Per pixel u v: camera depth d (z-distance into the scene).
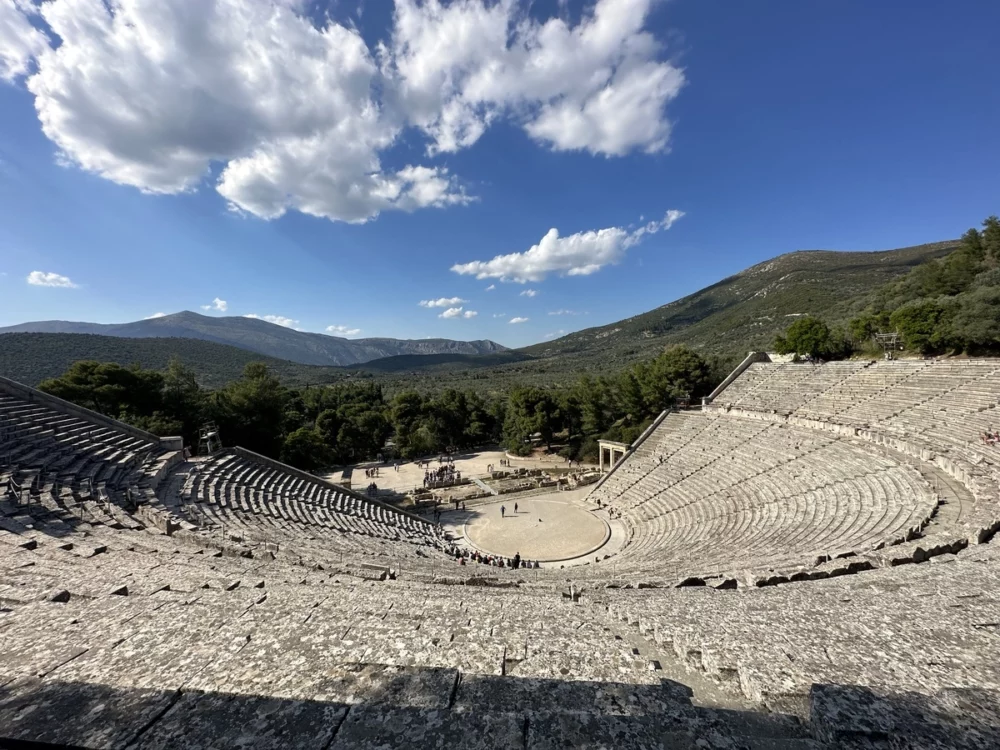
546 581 16.64
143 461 27.83
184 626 6.03
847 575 11.59
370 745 3.56
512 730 3.78
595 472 56.25
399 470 63.44
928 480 22.52
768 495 30.53
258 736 3.64
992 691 4.36
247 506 26.38
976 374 35.03
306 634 5.92
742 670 5.27
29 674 4.62
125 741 3.52
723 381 58.19
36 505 16.84
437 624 6.92
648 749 3.61
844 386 44.25
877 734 3.70
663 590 12.26
